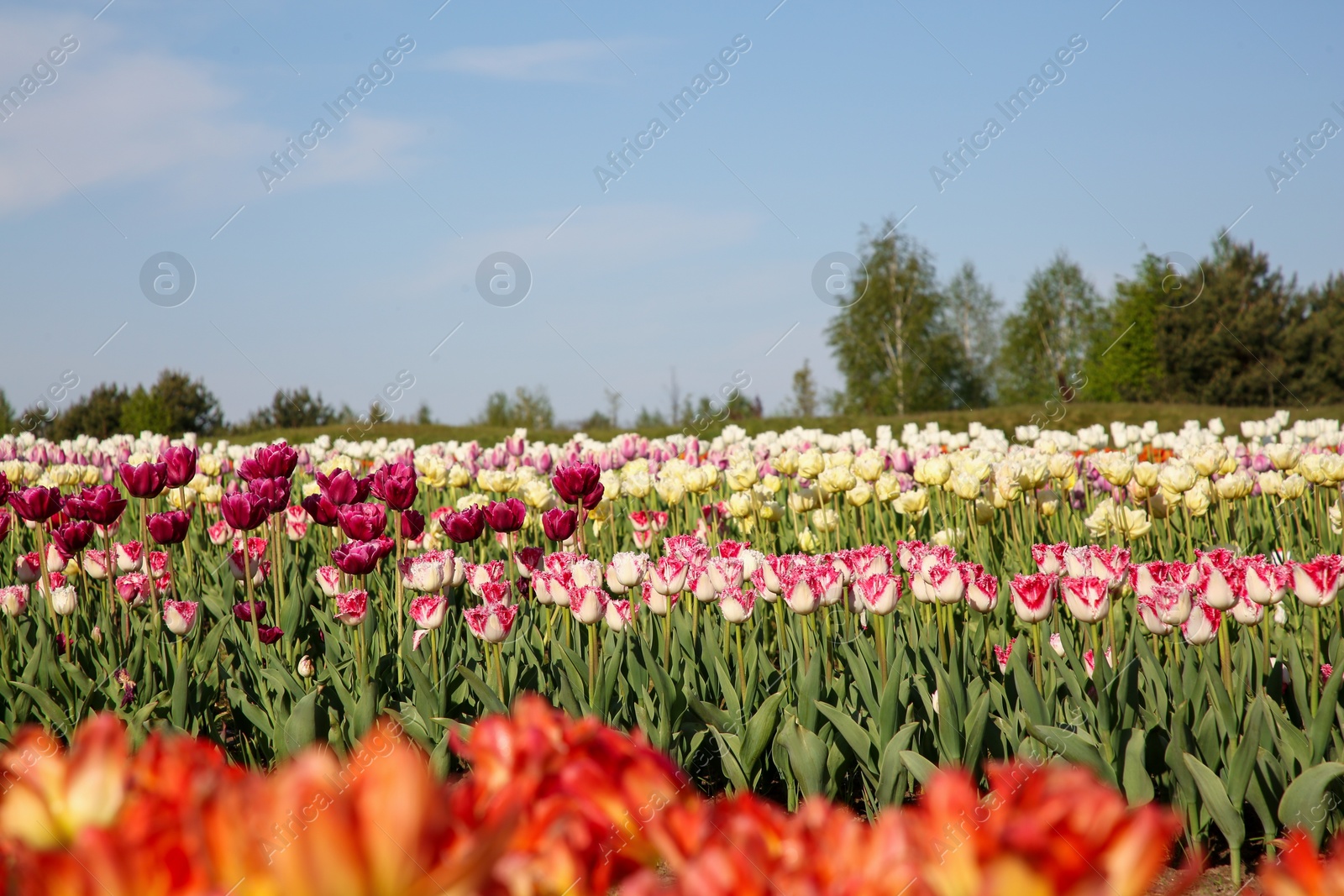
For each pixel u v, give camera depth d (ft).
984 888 1.89
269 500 15.55
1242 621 11.24
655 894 2.24
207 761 2.61
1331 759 10.96
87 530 15.40
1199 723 11.30
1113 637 12.94
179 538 16.10
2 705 13.39
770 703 11.51
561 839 2.30
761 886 2.19
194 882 1.98
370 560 14.01
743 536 22.47
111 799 2.43
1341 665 10.80
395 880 1.85
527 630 14.48
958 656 13.07
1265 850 11.03
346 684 13.28
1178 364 156.35
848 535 23.29
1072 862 1.86
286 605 15.58
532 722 2.61
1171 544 18.84
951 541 20.12
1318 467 19.17
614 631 13.93
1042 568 13.37
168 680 13.66
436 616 12.72
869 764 11.51
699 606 16.42
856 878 2.18
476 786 2.49
